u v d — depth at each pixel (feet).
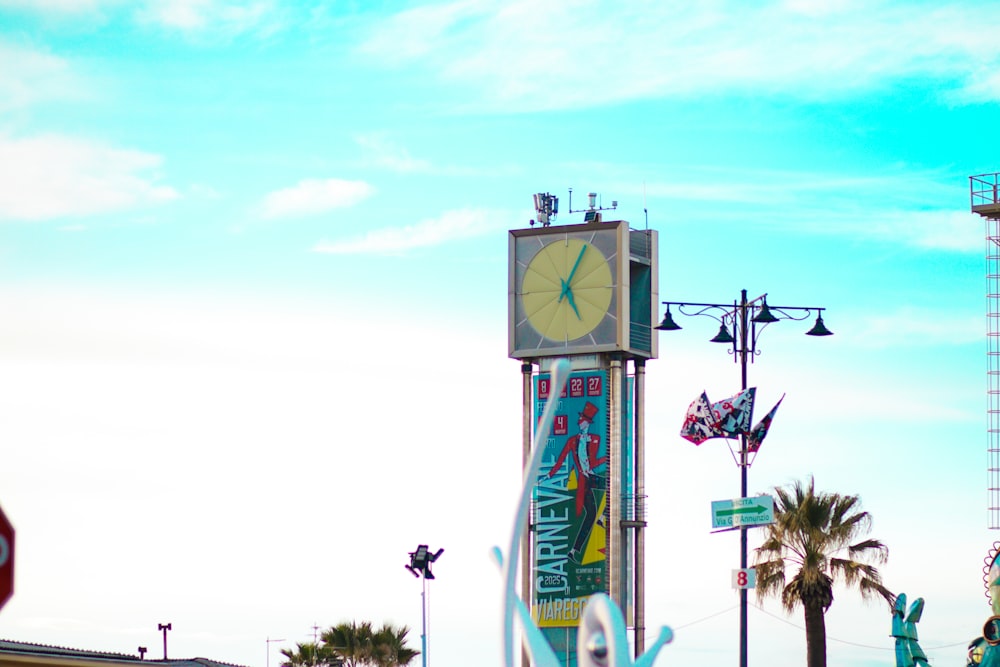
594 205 271.28
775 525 226.38
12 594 52.49
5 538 52.44
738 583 183.62
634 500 260.62
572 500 259.39
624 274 264.11
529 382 266.98
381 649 306.96
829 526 225.15
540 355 266.16
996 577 210.79
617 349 261.65
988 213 298.76
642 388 266.77
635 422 265.13
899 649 203.51
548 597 257.75
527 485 135.85
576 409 262.67
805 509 224.74
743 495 185.37
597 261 266.16
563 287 266.98
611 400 261.65
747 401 185.88
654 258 269.64
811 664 224.12
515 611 141.08
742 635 183.42
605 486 258.57
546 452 262.26
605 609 124.36
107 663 122.11
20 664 118.32
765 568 226.38
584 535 257.55
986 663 205.77
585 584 256.11
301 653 305.94
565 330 265.54
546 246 269.44
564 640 255.70
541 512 260.42
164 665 160.25
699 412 187.21
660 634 128.67
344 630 307.99
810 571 223.30
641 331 266.77
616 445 259.60
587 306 265.13
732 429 185.98
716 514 186.19
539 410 265.34
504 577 135.95
